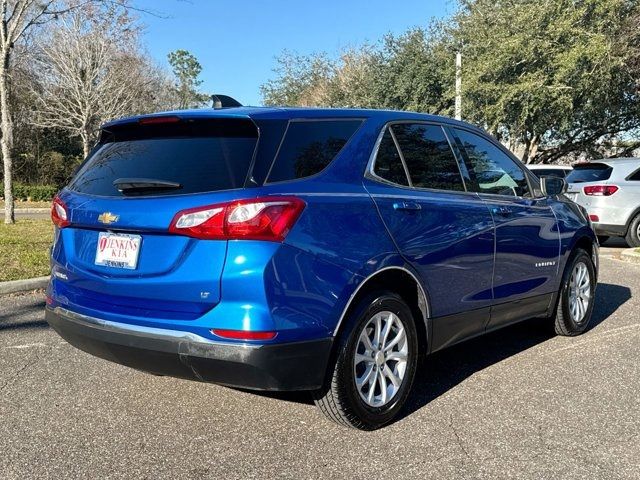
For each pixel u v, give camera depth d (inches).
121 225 127.3
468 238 158.7
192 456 125.3
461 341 166.4
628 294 293.4
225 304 116.7
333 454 126.6
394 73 984.9
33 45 1003.3
